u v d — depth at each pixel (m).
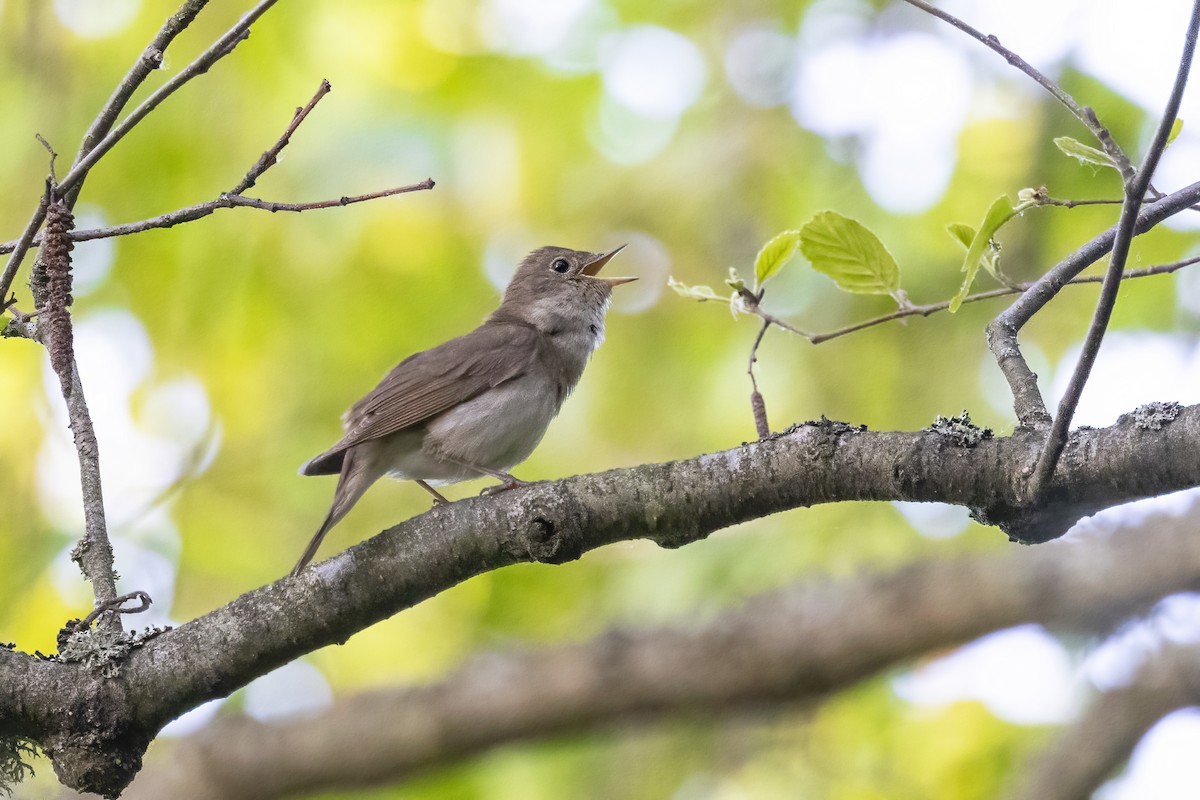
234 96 12.59
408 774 12.17
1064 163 11.83
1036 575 11.54
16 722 6.17
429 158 12.59
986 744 12.38
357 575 6.33
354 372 13.05
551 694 12.06
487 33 13.40
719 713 12.05
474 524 6.30
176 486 12.89
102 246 12.69
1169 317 12.06
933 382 11.83
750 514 6.14
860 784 12.24
